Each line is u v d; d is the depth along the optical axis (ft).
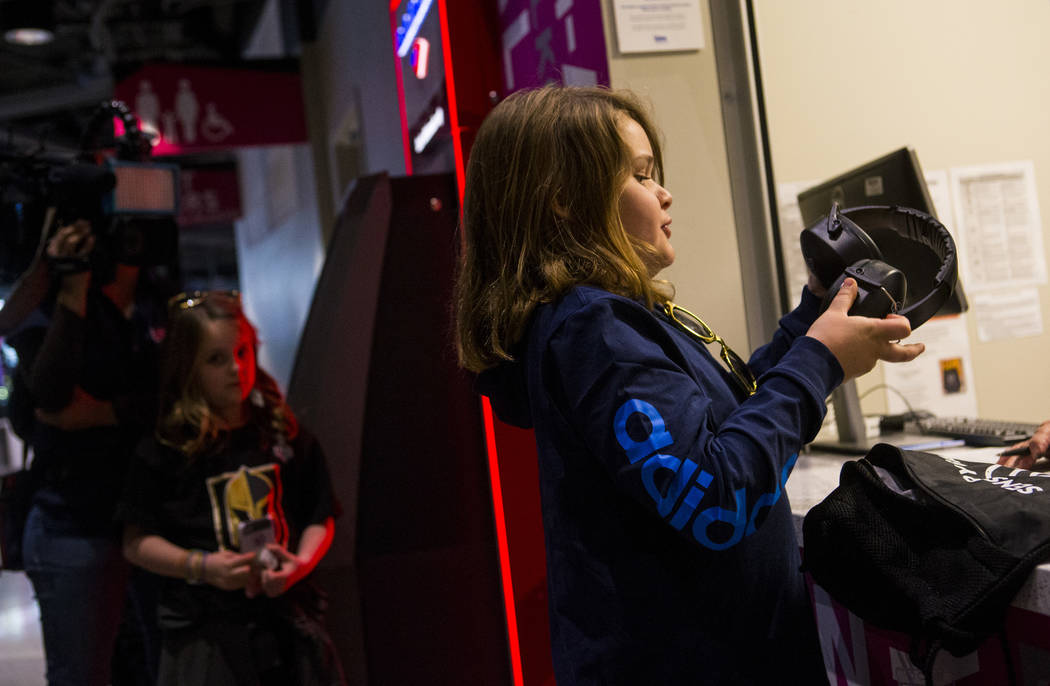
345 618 7.52
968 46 7.37
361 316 8.08
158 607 6.11
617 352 2.69
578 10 6.52
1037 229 7.45
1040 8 7.49
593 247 3.02
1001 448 5.28
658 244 3.28
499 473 7.31
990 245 7.38
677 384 2.69
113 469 6.99
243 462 6.38
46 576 6.82
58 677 6.80
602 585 2.85
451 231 8.23
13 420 7.13
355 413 7.89
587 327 2.76
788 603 2.97
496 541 7.80
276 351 26.07
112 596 6.93
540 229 3.06
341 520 7.68
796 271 6.93
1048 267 7.46
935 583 2.77
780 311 6.48
